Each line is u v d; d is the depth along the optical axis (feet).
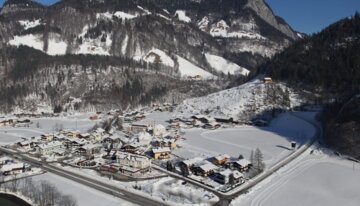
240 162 423.23
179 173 418.10
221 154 482.69
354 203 333.62
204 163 428.56
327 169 422.41
